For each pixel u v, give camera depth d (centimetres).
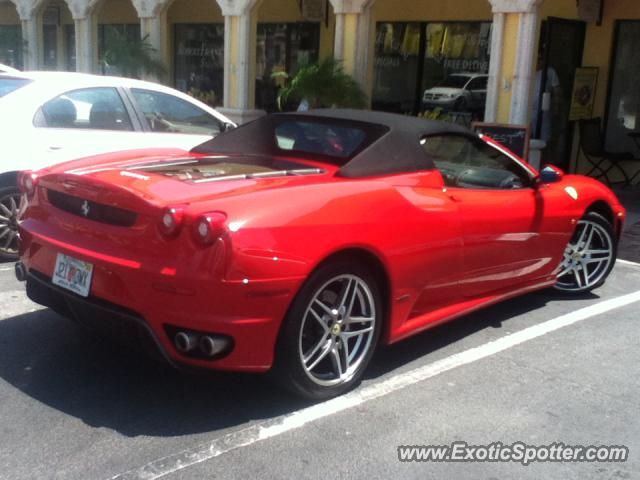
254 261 339
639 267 725
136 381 412
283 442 353
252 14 1221
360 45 1107
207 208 342
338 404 394
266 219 349
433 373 441
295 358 367
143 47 1371
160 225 343
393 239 401
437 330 517
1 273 600
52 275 393
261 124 497
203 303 337
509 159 521
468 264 464
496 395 414
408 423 377
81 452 337
